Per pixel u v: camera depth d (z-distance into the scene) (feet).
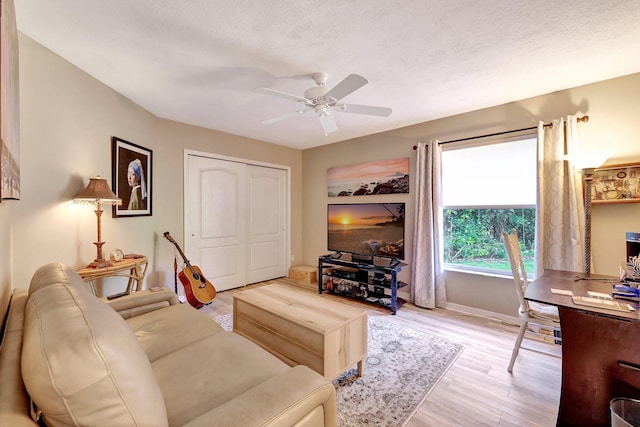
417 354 7.64
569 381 4.88
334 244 15.15
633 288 5.44
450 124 11.15
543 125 8.96
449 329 9.27
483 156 10.55
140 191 10.24
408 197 12.39
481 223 10.72
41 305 2.79
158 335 5.40
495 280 10.18
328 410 3.43
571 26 5.81
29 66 6.22
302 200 17.25
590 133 8.39
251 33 6.02
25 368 2.12
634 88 7.79
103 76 8.00
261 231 15.34
